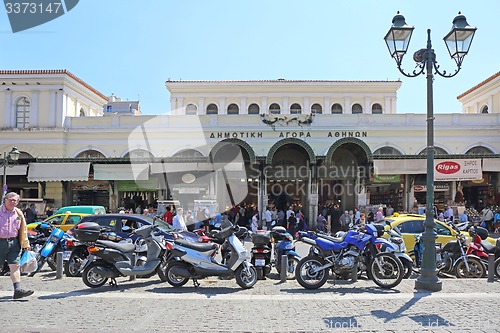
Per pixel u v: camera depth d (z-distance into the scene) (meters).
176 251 9.89
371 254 10.15
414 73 10.30
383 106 38.84
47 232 13.80
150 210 21.20
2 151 30.33
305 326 6.95
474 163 26.77
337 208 26.25
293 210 26.52
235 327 6.89
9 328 6.73
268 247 11.48
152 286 10.30
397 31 10.16
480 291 9.52
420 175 27.77
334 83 38.31
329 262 10.11
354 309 8.00
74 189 28.20
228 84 38.25
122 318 7.38
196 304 8.39
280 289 9.94
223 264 10.36
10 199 8.46
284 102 38.53
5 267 11.92
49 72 30.73
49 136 30.44
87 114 36.31
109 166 26.86
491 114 30.58
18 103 31.34
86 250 11.91
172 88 38.53
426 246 9.88
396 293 9.34
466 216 23.83
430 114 10.12
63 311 7.80
